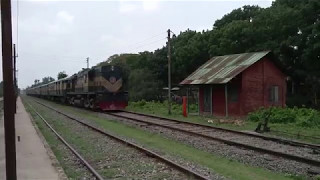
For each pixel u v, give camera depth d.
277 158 13.50
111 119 31.00
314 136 18.64
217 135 19.80
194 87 39.34
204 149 15.87
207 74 34.41
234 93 31.25
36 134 21.17
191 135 19.92
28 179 10.42
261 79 31.09
